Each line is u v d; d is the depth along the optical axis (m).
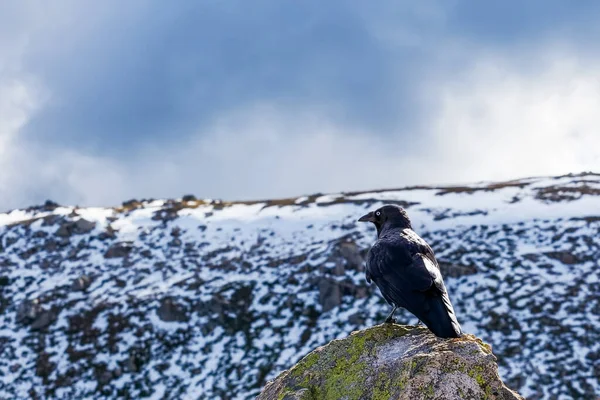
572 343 37.78
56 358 42.69
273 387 6.66
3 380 41.31
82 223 58.44
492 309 41.41
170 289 48.28
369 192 65.19
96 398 39.56
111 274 51.44
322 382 6.40
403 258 7.12
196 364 41.06
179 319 44.84
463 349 6.00
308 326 42.56
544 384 35.12
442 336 6.18
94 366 41.75
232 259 51.81
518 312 40.88
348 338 6.64
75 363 42.12
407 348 6.27
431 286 6.73
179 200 68.31
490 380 5.79
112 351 42.78
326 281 44.88
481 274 45.03
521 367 36.47
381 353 6.37
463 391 5.72
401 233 7.64
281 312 44.19
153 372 40.94
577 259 45.69
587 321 39.44
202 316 44.88
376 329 6.65
